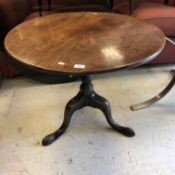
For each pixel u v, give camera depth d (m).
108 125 1.41
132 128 1.38
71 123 1.43
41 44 0.97
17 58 0.87
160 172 1.13
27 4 2.11
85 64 0.82
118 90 1.72
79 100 1.28
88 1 2.20
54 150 1.26
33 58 0.86
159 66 2.00
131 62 0.82
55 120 1.45
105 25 1.17
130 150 1.24
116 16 1.29
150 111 1.51
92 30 1.11
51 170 1.15
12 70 1.80
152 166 1.16
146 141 1.29
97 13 1.36
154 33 1.04
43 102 1.62
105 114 1.30
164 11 1.74
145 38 0.99
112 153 1.23
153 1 2.21
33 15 1.87
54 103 1.60
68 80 1.82
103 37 1.02
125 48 0.91
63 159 1.21
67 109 1.28
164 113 1.49
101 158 1.21
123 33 1.05
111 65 0.81
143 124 1.41
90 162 1.19
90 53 0.89
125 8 1.94
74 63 0.83
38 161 1.20
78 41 0.99
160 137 1.31
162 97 1.58
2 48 1.67
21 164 1.19
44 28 1.15
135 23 1.17
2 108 1.57
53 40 1.01
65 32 1.09
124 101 1.60
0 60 1.73
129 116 1.47
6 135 1.35
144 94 1.67
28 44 0.98
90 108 1.54
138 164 1.17
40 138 1.33
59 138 1.32
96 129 1.38
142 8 1.83
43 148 1.27
